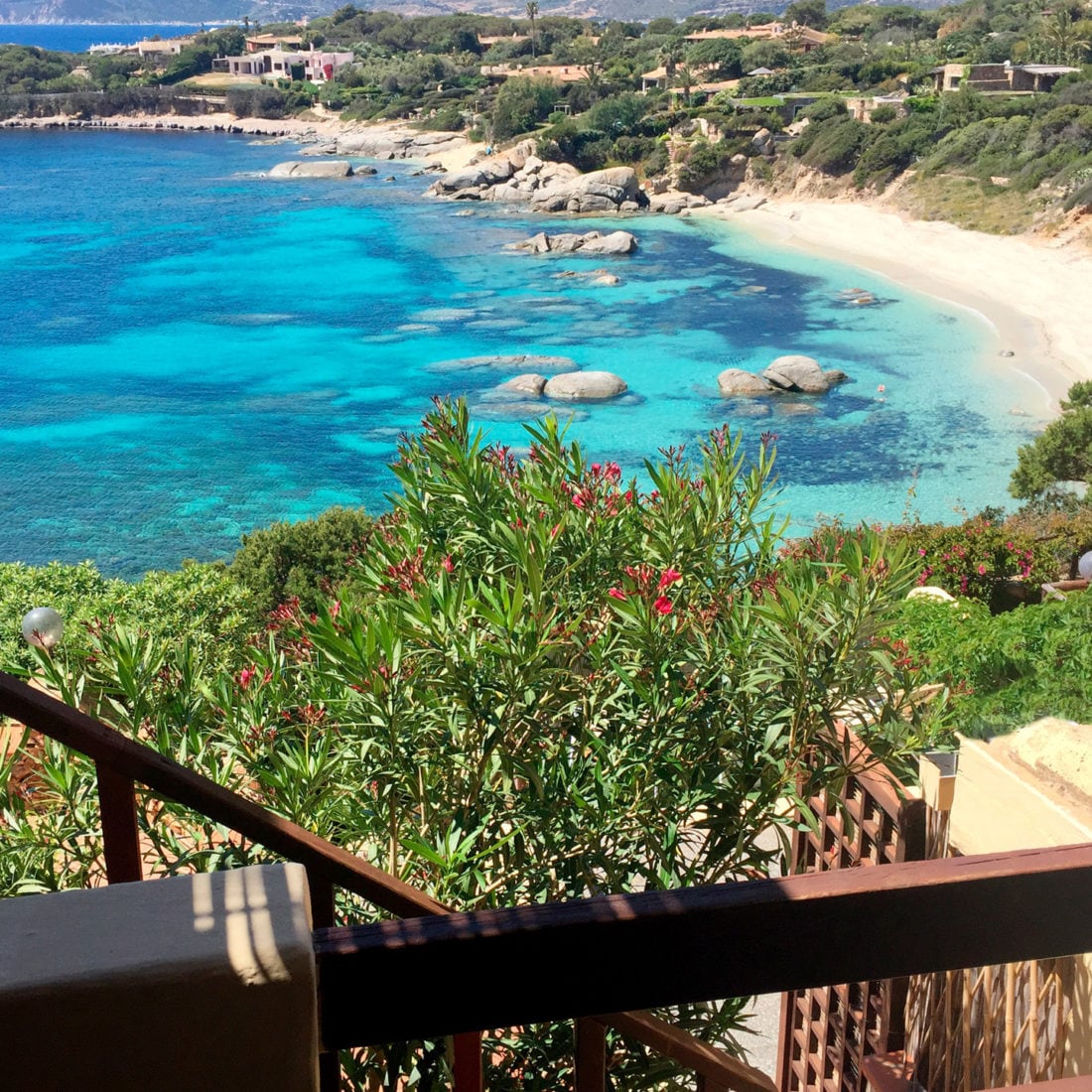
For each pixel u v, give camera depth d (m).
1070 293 58.50
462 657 4.14
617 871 4.44
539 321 57.41
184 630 9.55
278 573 18.14
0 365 52.31
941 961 1.32
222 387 48.38
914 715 4.56
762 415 42.41
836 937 1.30
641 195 91.31
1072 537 18.28
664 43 139.62
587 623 5.09
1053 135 73.75
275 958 1.18
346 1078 3.54
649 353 51.06
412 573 4.72
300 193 102.69
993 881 1.29
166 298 64.25
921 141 80.81
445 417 5.65
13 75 168.25
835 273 66.88
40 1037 1.16
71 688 4.11
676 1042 1.82
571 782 4.39
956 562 15.42
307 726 4.34
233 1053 1.21
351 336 55.62
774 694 4.51
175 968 1.16
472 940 1.24
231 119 154.25
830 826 5.34
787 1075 5.95
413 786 4.20
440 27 175.75
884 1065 4.74
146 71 171.00
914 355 50.12
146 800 4.02
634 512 5.33
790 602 4.19
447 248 76.94
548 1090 4.07
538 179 95.50
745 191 89.62
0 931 1.22
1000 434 40.25
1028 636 8.43
